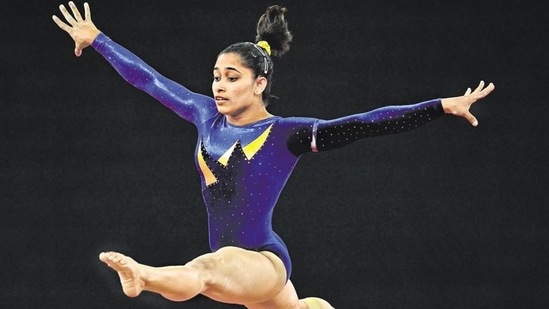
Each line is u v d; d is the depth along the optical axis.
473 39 21.70
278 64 21.89
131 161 21.75
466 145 21.70
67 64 21.84
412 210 21.67
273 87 21.83
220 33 21.84
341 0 21.91
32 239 21.36
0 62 21.69
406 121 13.01
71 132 21.73
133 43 21.81
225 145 13.68
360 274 21.61
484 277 21.41
